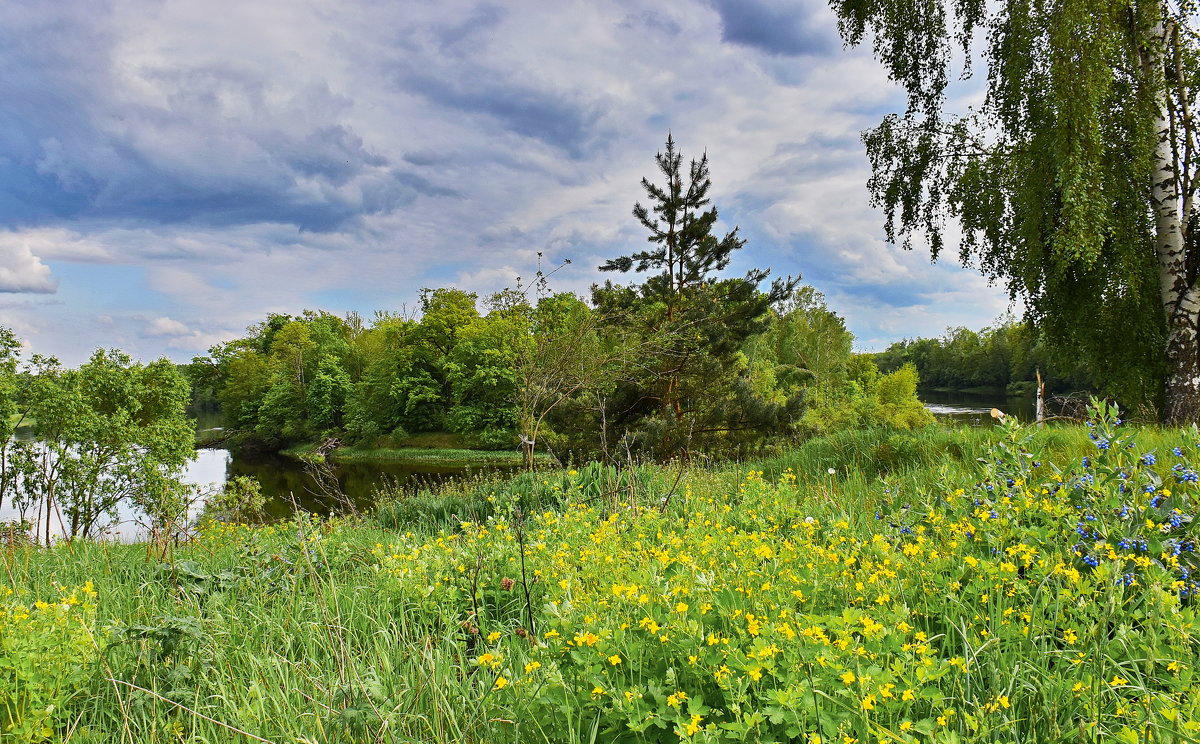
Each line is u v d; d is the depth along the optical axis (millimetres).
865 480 7398
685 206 15500
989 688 2152
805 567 2947
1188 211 10547
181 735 2436
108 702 2783
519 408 12102
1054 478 3734
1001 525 3084
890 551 3053
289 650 3268
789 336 39656
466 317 48156
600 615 2469
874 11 12094
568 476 6953
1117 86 10289
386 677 2756
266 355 68625
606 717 1957
